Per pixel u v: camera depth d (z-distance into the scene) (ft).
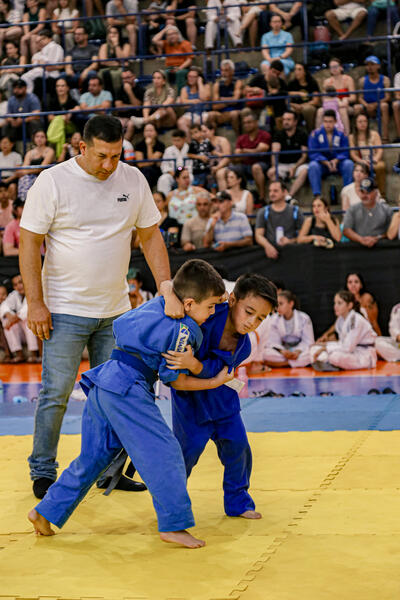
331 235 34.45
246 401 25.05
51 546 11.27
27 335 37.42
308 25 47.19
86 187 14.21
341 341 31.94
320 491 13.60
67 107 46.19
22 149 46.34
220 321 11.70
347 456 16.21
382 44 44.62
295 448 17.20
